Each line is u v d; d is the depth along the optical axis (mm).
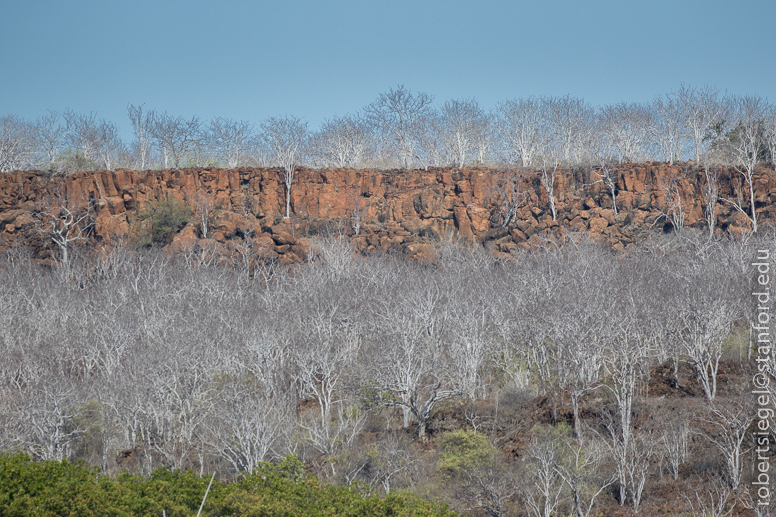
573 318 45469
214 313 52938
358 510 28516
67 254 83812
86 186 96438
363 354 54156
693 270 60219
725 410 40188
